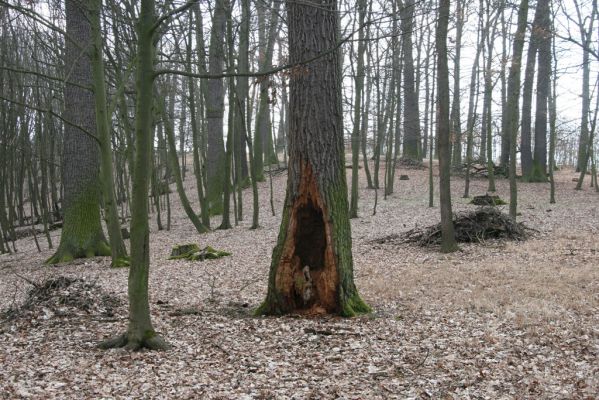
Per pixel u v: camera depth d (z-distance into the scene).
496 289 8.55
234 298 8.86
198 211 24.81
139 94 5.63
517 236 13.26
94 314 7.65
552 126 19.88
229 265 12.09
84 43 13.88
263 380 5.06
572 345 5.88
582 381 4.92
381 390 4.81
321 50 7.09
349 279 7.46
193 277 10.89
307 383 4.99
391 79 24.84
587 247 11.61
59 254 14.48
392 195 23.30
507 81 26.31
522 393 4.73
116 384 4.93
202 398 4.62
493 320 6.94
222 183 22.28
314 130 7.19
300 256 7.59
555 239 12.90
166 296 9.17
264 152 34.88
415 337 6.37
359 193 24.06
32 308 7.70
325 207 7.27
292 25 7.19
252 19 20.80
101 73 11.60
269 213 21.36
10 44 18.81
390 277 10.07
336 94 7.26
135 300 6.00
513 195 15.04
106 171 12.45
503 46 23.58
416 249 12.99
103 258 14.25
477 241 13.14
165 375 5.16
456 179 26.61
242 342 6.26
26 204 34.69
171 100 26.66
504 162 27.06
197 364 5.51
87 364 5.48
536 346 5.91
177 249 13.80
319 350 5.94
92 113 14.45
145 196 5.81
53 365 5.46
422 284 9.32
